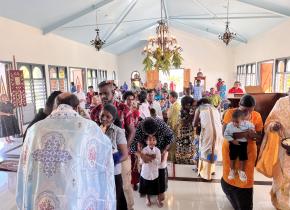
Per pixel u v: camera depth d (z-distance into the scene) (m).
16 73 5.64
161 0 8.32
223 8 7.59
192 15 9.88
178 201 2.77
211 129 3.20
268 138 2.42
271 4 6.16
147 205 2.67
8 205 2.66
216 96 6.69
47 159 1.16
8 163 3.93
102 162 1.33
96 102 3.21
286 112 2.32
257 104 3.60
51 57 7.66
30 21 6.30
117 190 1.99
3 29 5.50
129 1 7.66
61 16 6.80
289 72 6.69
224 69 13.17
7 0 4.96
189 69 12.85
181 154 3.86
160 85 9.61
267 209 2.57
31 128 1.27
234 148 2.37
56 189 1.13
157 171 2.55
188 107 3.63
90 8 6.95
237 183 2.39
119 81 16.33
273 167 2.42
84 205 1.20
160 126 2.54
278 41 7.31
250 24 8.48
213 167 3.42
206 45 13.11
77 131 1.20
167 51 5.23
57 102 1.34
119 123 1.99
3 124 5.22
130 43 14.28
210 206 2.66
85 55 10.62
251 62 10.05
